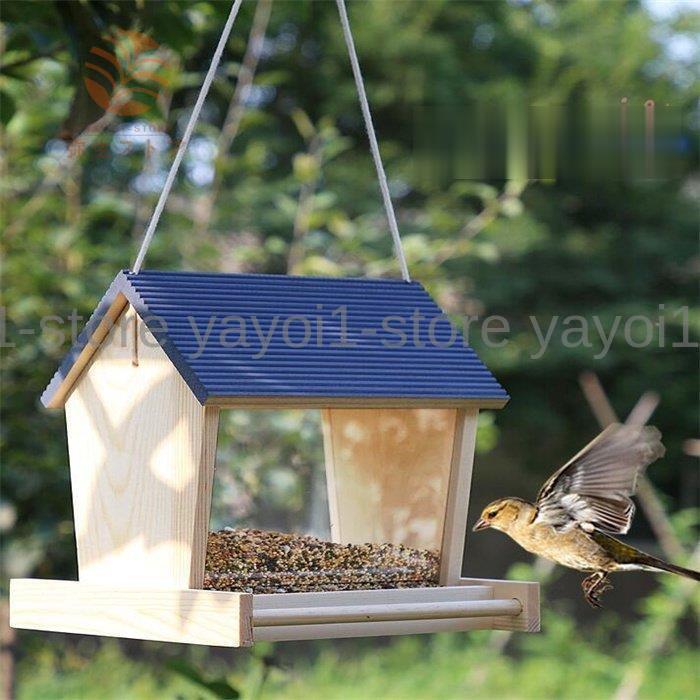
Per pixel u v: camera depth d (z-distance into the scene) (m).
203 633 5.00
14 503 9.55
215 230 11.52
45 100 10.00
